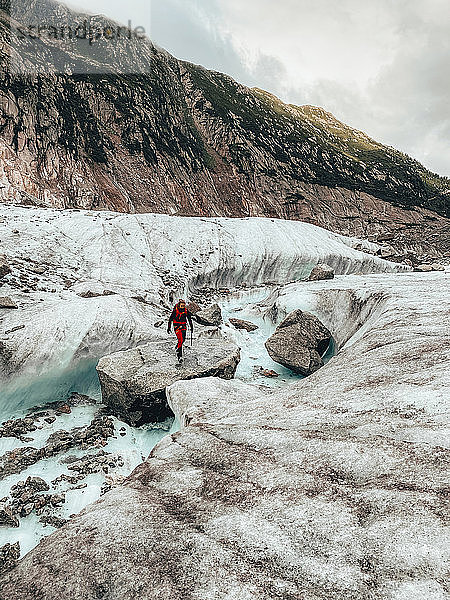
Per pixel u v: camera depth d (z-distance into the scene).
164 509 5.98
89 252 30.03
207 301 32.75
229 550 4.89
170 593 4.30
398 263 55.19
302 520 5.29
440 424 6.96
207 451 7.82
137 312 22.14
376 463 6.27
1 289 21.23
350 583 4.19
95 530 5.49
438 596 3.82
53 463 12.29
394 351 11.87
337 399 9.29
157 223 39.38
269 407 10.13
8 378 15.88
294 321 23.12
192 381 14.20
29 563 5.04
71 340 17.81
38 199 55.97
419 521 4.83
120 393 15.34
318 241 47.62
